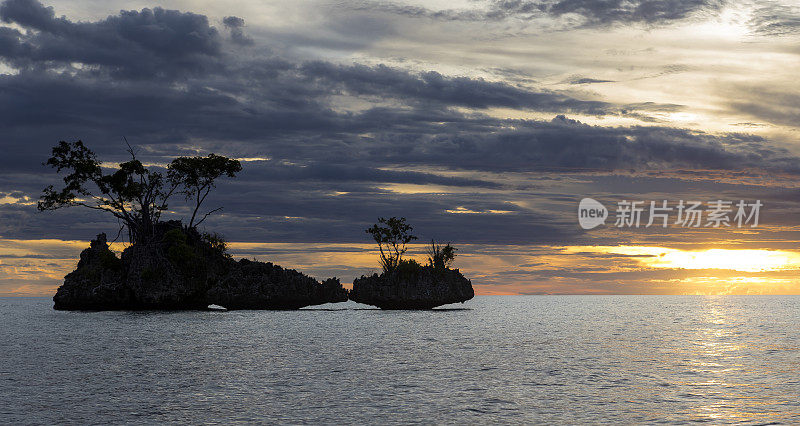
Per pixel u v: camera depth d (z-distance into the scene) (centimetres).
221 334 9675
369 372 5800
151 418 3966
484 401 4462
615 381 5281
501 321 13862
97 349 7612
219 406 4306
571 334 10200
